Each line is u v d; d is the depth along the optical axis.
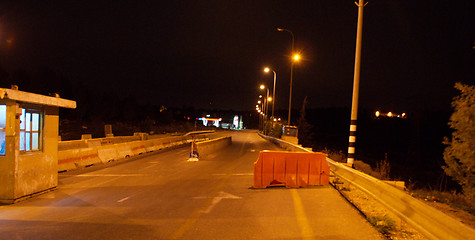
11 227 5.50
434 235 4.52
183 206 7.02
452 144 6.48
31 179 7.89
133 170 13.08
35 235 5.06
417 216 5.14
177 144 29.20
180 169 13.38
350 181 9.12
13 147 7.30
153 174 11.95
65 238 4.93
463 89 6.24
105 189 9.03
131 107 57.88
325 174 9.65
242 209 6.77
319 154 9.62
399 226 5.61
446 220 4.33
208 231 5.30
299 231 5.33
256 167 9.15
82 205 7.11
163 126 61.56
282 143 28.56
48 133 8.62
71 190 8.88
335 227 5.56
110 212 6.51
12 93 7.02
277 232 5.27
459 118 6.21
